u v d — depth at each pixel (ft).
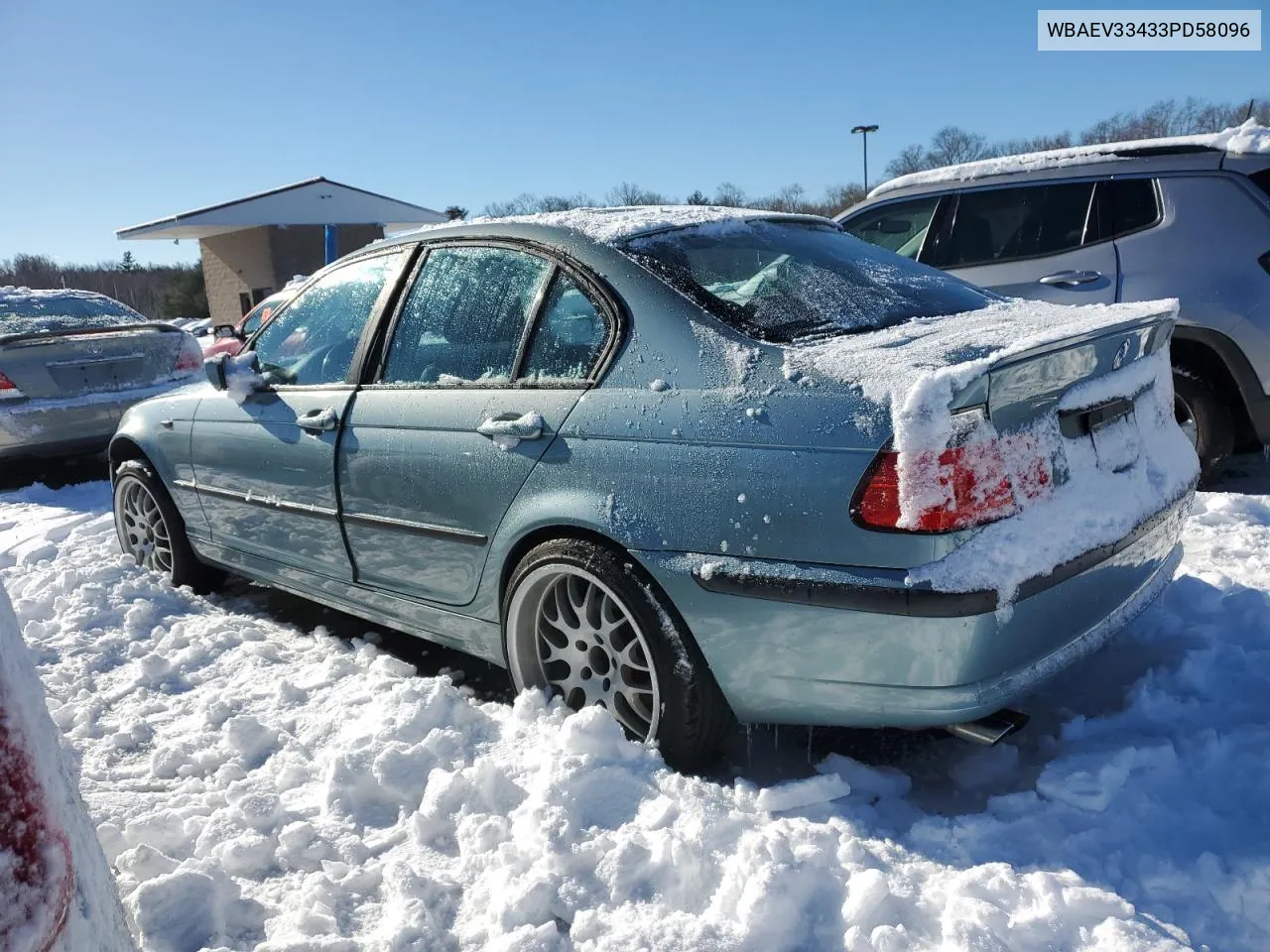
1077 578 7.18
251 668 11.20
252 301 87.92
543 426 8.53
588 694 8.84
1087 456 7.65
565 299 8.95
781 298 8.60
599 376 8.40
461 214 85.92
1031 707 9.08
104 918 4.28
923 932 6.18
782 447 7.15
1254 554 12.65
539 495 8.52
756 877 6.36
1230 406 15.57
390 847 7.63
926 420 6.53
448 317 9.97
